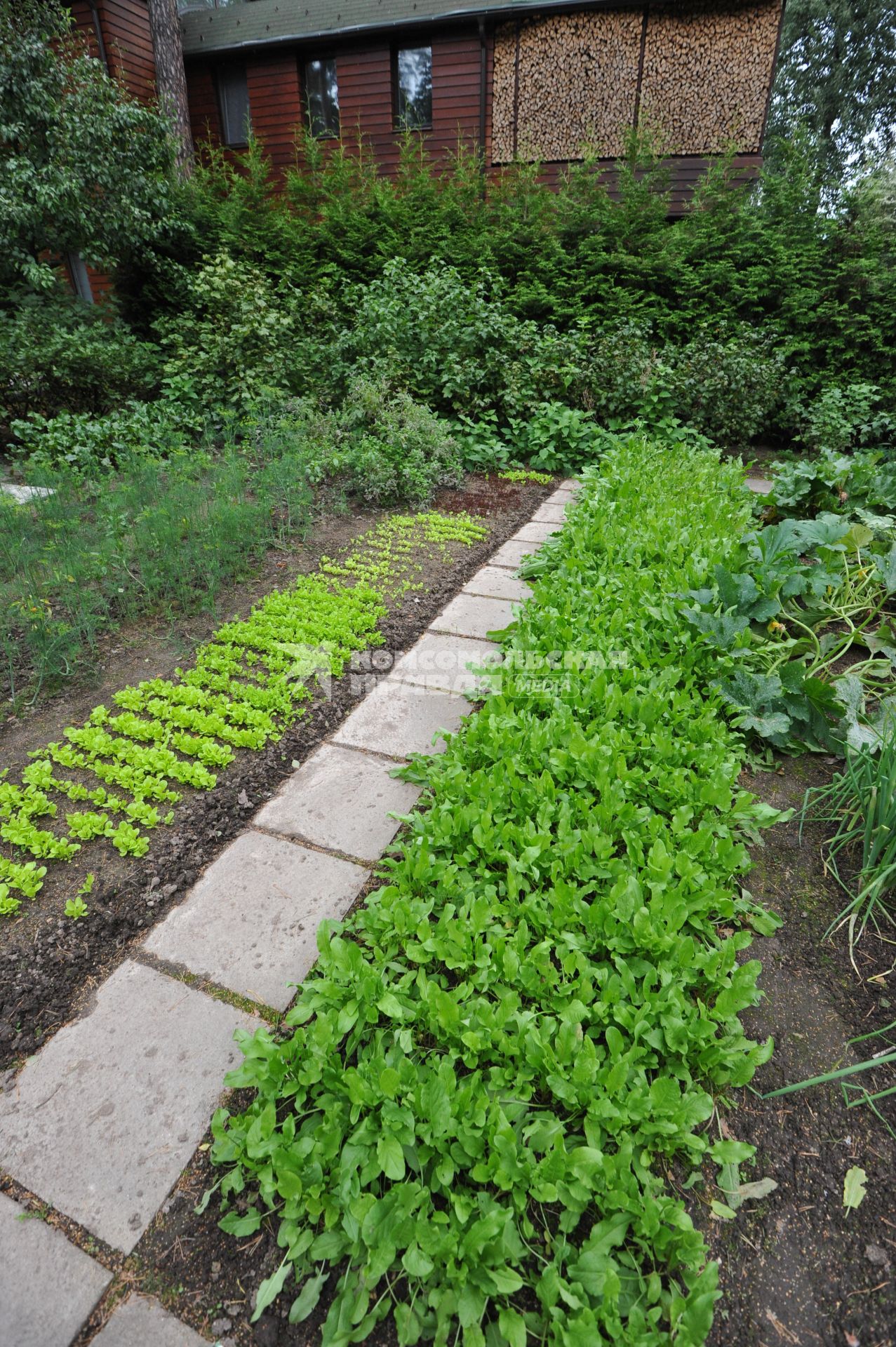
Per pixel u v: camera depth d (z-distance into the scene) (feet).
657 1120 4.65
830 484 15.53
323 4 38.96
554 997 5.47
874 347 27.27
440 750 9.21
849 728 8.77
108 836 7.77
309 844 7.68
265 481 18.29
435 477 21.29
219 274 25.64
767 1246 4.42
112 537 14.66
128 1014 5.83
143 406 22.56
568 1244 4.25
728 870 6.70
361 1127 4.62
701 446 25.82
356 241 30.37
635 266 28.66
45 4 24.95
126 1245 4.41
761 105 33.30
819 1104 5.24
